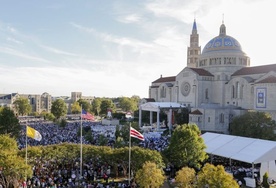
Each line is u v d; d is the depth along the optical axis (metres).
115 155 45.56
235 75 124.69
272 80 98.56
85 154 47.47
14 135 81.81
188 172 34.69
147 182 35.56
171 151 49.41
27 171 38.06
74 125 132.50
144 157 43.09
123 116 170.12
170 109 118.06
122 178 47.34
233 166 55.00
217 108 109.56
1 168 38.88
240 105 116.44
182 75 136.12
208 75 129.50
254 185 43.97
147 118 146.50
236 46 133.25
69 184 41.88
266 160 47.34
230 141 57.09
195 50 162.50
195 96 127.31
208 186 31.02
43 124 140.75
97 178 46.38
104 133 96.75
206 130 109.12
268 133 77.00
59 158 47.31
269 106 98.25
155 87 163.12
